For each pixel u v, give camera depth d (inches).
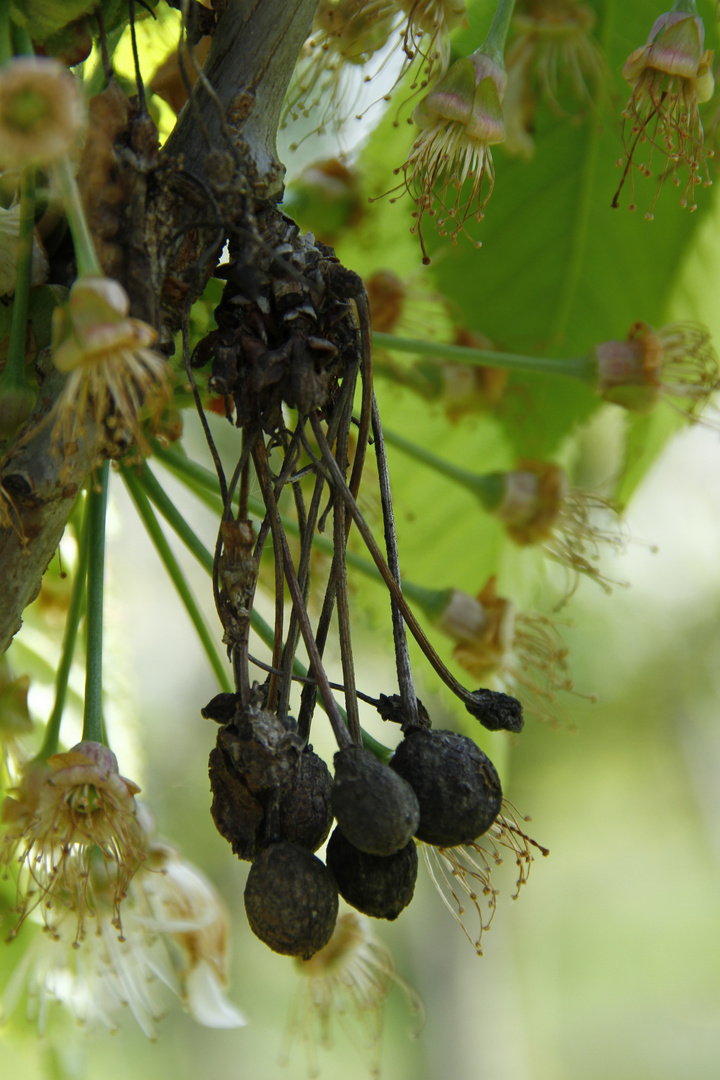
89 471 18.9
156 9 20.8
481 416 26.5
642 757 99.5
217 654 21.2
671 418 24.4
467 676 24.6
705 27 22.1
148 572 69.6
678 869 133.0
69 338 18.2
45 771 20.0
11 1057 26.0
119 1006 23.3
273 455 24.1
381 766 18.4
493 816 18.7
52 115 17.7
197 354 19.0
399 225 24.5
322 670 18.6
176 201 18.6
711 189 23.6
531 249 25.0
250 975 112.0
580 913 136.8
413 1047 99.0
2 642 19.0
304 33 19.0
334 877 18.6
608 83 23.4
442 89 20.3
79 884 20.1
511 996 87.8
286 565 18.7
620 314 25.6
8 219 19.4
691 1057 122.2
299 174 24.0
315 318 18.8
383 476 19.2
